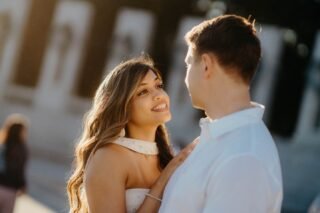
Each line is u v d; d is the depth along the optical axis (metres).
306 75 30.33
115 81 4.31
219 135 3.35
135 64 4.33
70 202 4.42
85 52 35.44
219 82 3.42
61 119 34.03
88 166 4.22
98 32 35.31
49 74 35.47
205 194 3.29
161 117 4.34
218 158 3.29
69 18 35.66
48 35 36.00
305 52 31.19
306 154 28.92
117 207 4.12
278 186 3.22
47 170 26.42
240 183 3.14
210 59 3.42
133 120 4.37
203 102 3.50
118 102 4.26
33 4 36.47
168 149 4.59
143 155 4.38
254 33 3.44
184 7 32.94
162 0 33.41
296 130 29.95
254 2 29.28
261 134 3.34
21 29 36.47
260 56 3.45
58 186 22.50
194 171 3.35
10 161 10.75
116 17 34.91
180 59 33.09
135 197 4.27
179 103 32.91
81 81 35.38
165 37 33.66
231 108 3.41
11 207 10.76
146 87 4.34
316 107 29.84
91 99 35.12
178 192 3.37
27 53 36.41
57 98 35.06
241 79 3.41
